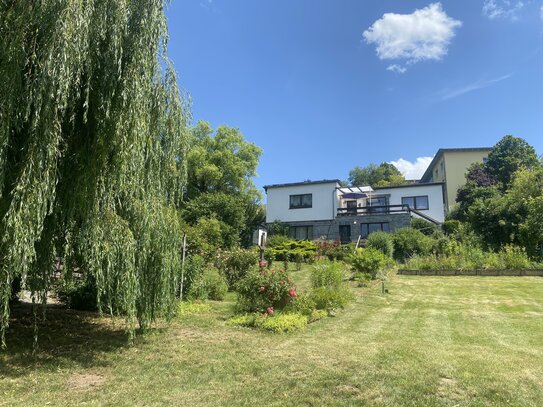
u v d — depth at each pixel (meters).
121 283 6.48
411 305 11.68
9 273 5.27
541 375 5.45
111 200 6.42
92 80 6.09
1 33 5.46
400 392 4.88
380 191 32.75
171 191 7.84
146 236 6.82
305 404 4.58
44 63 5.35
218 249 17.33
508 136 35.47
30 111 5.50
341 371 5.63
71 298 10.74
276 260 22.27
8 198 5.42
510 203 24.58
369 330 8.51
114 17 6.06
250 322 8.84
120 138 6.10
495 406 4.48
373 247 21.69
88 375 5.55
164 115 7.44
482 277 17.42
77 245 6.33
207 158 35.69
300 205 32.22
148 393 4.90
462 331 8.36
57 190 6.00
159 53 7.07
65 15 5.40
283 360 6.21
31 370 5.64
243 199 34.59
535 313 10.16
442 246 22.19
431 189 31.45
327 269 12.94
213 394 4.88
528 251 20.41
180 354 6.57
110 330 8.34
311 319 9.45
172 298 7.71
